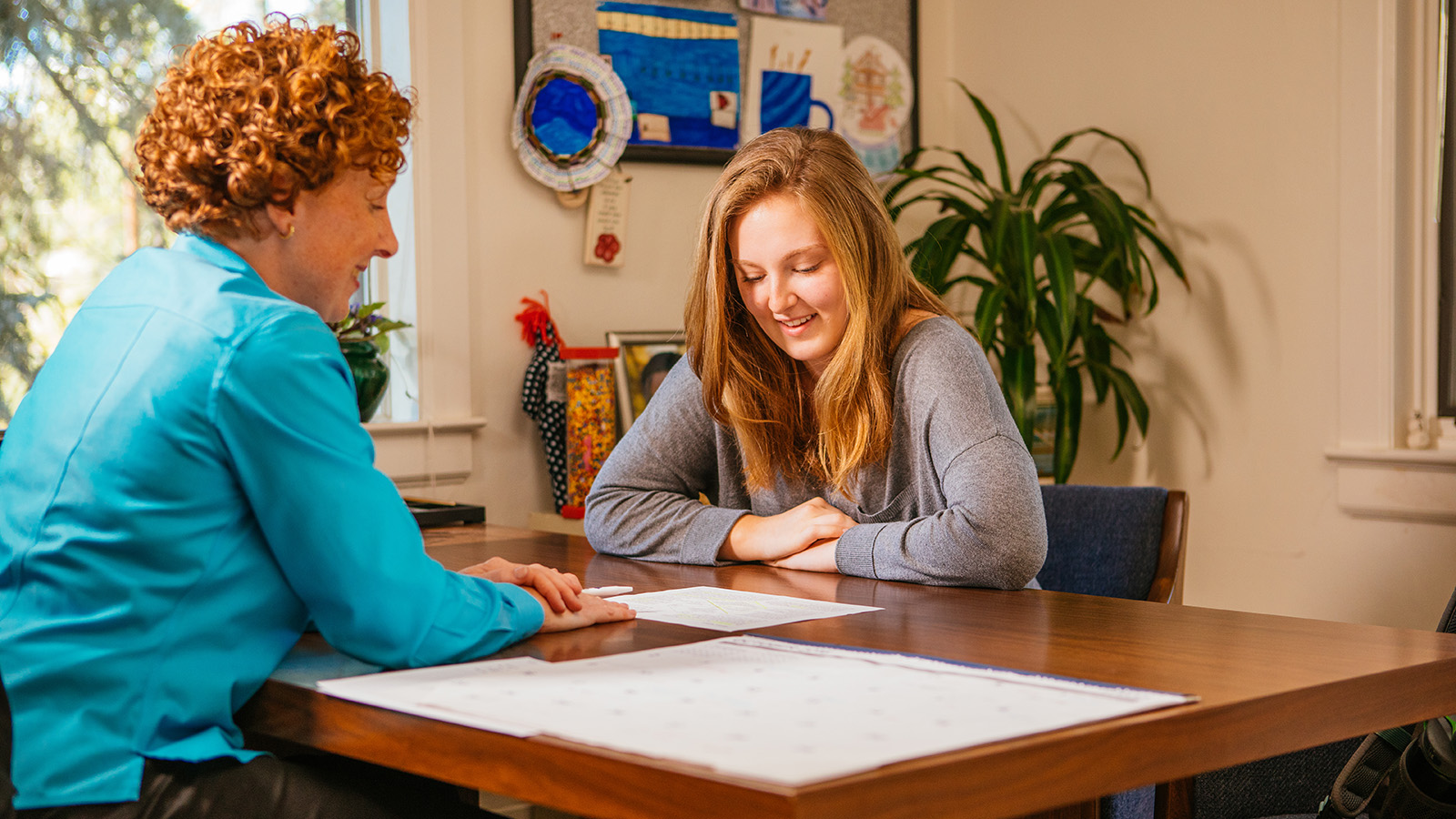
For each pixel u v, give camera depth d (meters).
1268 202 2.77
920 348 1.51
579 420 2.73
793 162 1.47
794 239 1.45
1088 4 3.19
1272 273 2.76
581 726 0.73
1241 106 2.83
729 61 3.13
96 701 0.90
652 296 3.08
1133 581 1.85
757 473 1.64
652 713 0.76
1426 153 2.53
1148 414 2.90
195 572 0.92
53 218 2.54
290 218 1.03
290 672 0.95
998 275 2.93
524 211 2.88
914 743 0.68
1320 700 0.87
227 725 0.94
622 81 2.96
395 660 0.94
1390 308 2.54
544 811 2.56
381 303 2.60
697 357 1.60
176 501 0.92
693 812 0.64
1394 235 2.54
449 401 2.77
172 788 0.89
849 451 1.53
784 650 0.98
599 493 1.69
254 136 0.98
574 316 2.96
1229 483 2.86
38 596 0.94
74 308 2.57
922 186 3.49
